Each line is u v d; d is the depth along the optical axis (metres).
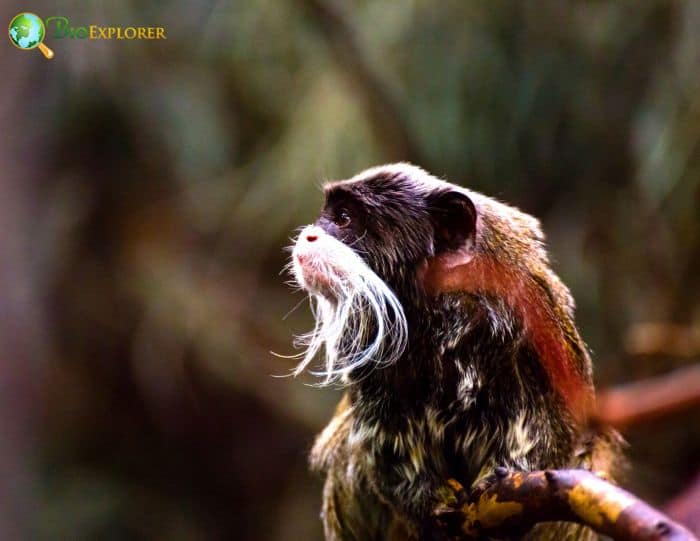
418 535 4.75
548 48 12.45
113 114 12.98
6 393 12.03
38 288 12.62
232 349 13.77
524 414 4.55
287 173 12.55
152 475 14.87
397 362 4.65
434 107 12.21
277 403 13.85
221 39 12.62
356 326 4.83
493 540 4.34
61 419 13.89
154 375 14.02
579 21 12.41
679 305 12.55
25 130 12.23
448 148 12.28
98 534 13.84
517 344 4.56
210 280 14.04
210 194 13.40
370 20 12.12
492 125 12.45
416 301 4.70
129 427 14.70
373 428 4.72
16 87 11.87
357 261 4.75
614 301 12.69
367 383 4.73
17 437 12.16
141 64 12.84
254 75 12.76
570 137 12.69
